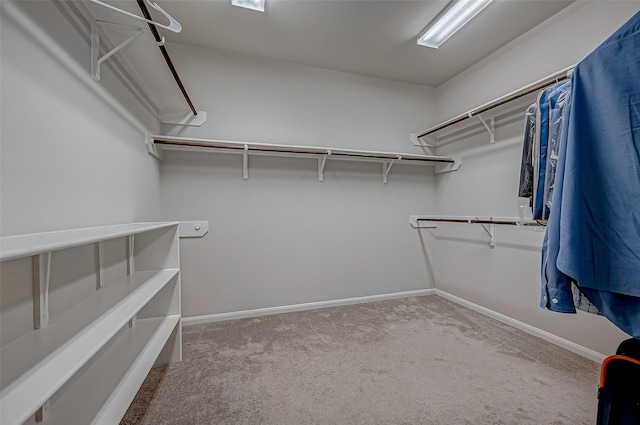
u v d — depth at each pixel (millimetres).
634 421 671
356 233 2846
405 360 1728
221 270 2418
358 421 1236
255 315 2484
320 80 2699
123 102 1530
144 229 1170
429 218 2867
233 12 1906
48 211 933
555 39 1938
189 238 2340
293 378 1544
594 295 814
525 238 2146
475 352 1820
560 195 887
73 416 876
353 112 2814
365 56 2486
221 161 2414
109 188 1365
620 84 712
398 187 3000
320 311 2600
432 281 3111
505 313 2307
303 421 1236
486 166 2492
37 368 672
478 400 1365
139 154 1772
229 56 2418
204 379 1531
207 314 2383
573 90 825
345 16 1956
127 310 1039
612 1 1629
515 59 2229
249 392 1426
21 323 834
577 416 1258
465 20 1965
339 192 2781
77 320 951
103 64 1312
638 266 674
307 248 2674
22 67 831
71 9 1071
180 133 2309
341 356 1776
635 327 709
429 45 2275
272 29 2102
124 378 1075
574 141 803
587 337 1743
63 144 1015
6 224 767
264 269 2535
